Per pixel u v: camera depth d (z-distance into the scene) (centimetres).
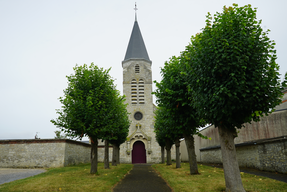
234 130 787
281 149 1297
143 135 3581
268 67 724
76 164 2284
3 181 1069
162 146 3109
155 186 961
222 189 803
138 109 3747
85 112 1216
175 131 1524
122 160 3475
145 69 3966
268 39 757
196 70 813
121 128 2130
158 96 1305
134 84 3875
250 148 1634
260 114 748
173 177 1173
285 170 1256
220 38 741
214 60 720
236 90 684
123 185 986
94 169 1308
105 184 942
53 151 1933
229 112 710
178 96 1186
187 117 1195
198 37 873
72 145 2170
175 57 1331
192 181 1015
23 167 1891
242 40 725
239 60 689
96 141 1352
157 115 2386
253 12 752
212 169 1628
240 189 711
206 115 824
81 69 1369
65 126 1234
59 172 1395
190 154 1333
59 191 790
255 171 1445
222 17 746
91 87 1318
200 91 800
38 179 1050
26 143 1953
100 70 1415
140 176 1335
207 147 2709
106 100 1350
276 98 742
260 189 782
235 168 736
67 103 1251
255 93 686
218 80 732
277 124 1783
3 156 1927
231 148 757
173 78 1190
